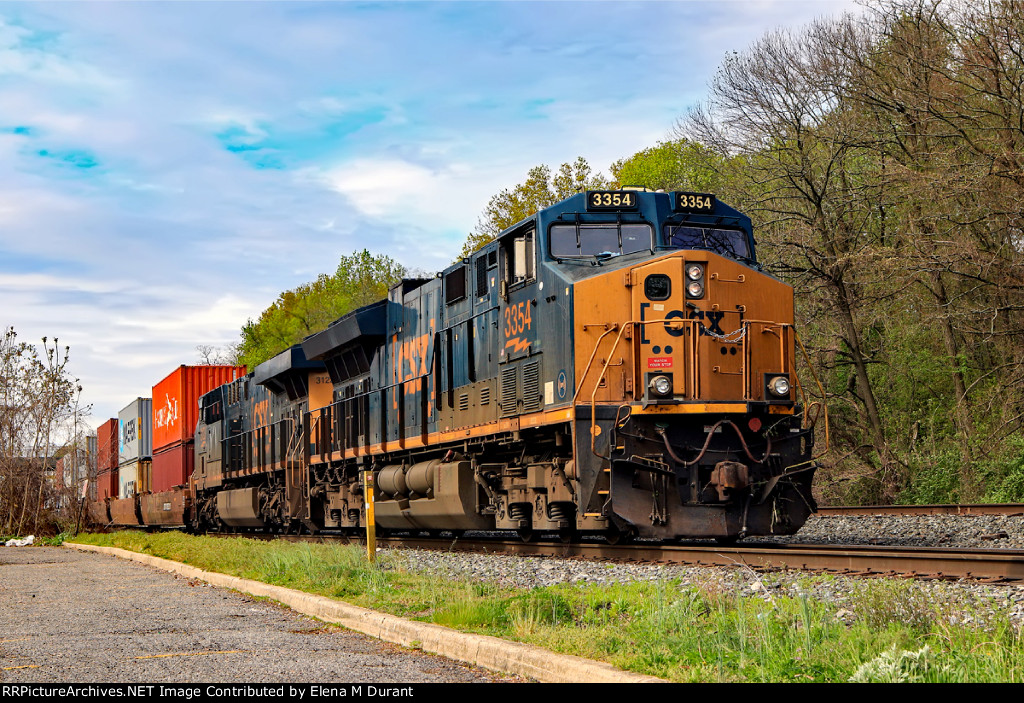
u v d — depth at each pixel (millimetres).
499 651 7320
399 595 10750
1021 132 23469
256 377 28828
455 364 17469
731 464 12953
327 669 7359
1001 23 23531
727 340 13508
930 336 28812
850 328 27703
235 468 30609
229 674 7191
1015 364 24172
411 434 19281
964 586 8867
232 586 13742
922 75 25859
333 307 61500
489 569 12914
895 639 6492
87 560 22078
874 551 11562
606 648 7137
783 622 7371
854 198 27188
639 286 13414
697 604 8109
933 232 25297
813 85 28125
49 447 34906
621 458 12867
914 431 27625
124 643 8805
